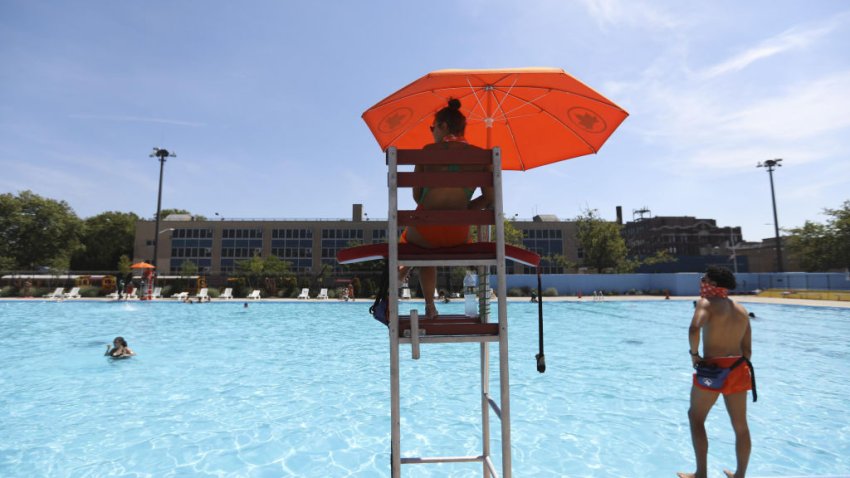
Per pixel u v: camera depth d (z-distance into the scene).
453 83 2.73
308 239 61.28
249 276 36.16
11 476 4.25
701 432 3.65
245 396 7.14
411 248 2.43
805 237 49.97
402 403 6.73
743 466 3.46
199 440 5.21
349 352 11.32
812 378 8.50
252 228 61.78
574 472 4.36
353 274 39.31
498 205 2.37
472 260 2.45
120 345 10.54
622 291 39.19
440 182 2.36
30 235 57.34
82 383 8.00
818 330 15.97
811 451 4.87
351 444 5.11
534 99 3.11
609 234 46.94
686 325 17.59
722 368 3.50
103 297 32.19
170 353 11.12
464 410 6.39
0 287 34.66
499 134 3.52
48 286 35.66
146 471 4.37
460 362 9.89
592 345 12.50
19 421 5.86
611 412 6.31
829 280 34.44
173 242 61.91
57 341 13.02
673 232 85.00
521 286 38.00
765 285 38.38
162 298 31.73
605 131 3.14
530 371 9.00
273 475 4.30
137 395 7.19
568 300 32.25
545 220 65.56
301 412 6.29
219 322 18.75
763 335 14.65
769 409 6.45
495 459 4.69
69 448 4.96
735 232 86.88
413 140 3.49
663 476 4.25
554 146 3.50
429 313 2.67
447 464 4.55
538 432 5.50
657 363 9.88
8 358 10.41
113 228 72.56
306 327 17.06
